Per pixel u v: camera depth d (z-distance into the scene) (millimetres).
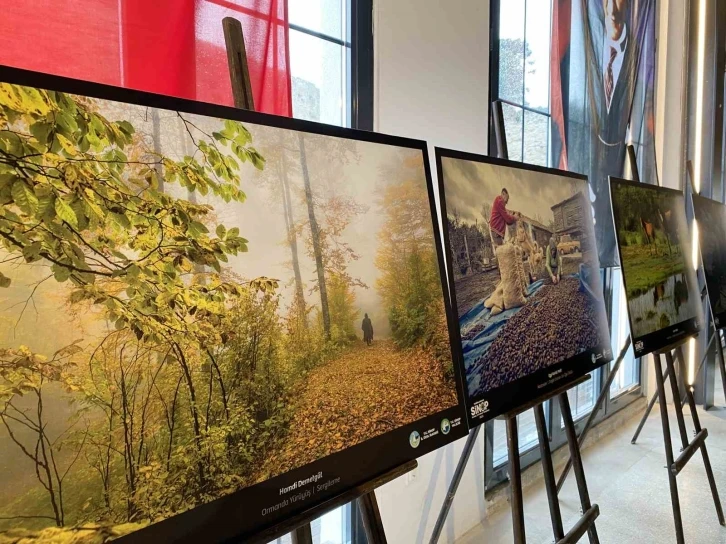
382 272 956
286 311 791
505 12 2055
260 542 708
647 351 1788
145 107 654
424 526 1737
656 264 1963
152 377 634
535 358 1305
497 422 2379
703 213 2547
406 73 1596
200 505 662
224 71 1166
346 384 865
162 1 1069
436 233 1076
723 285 2648
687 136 3488
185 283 674
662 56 3318
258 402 739
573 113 2459
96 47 994
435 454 1766
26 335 542
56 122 579
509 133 2109
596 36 2596
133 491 608
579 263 1532
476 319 1163
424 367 1004
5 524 520
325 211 868
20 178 550
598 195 2656
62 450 559
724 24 3387
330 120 1532
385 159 990
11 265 538
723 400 3633
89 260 593
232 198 736
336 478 818
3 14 895
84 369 580
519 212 1349
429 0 1647
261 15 1222
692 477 2449
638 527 2020
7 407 526
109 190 615
